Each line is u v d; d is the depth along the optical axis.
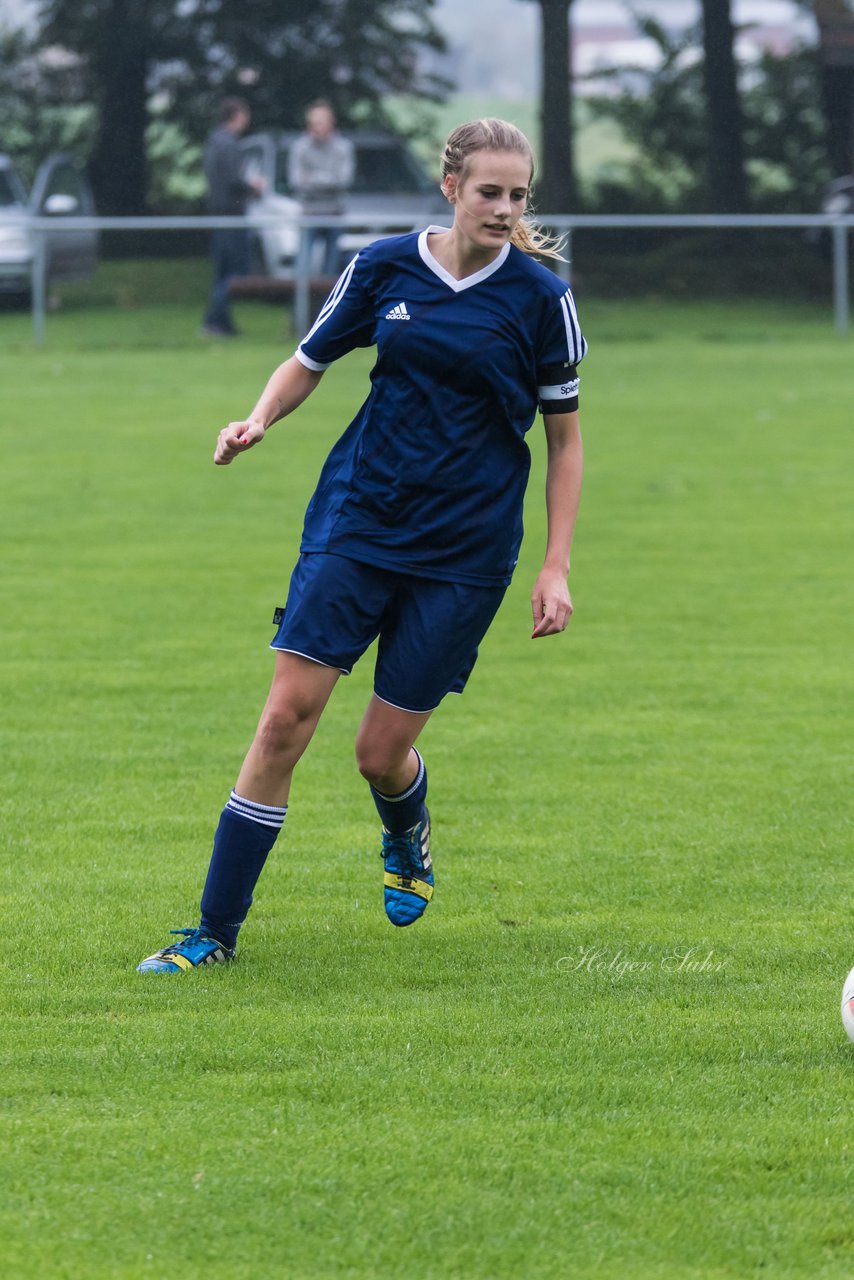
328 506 15.84
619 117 122.56
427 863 16.94
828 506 43.94
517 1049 13.90
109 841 19.94
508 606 34.00
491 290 15.20
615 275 91.38
